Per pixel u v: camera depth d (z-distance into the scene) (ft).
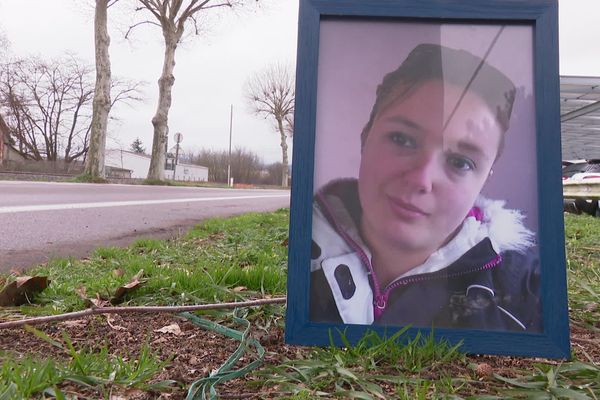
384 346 5.42
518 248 5.56
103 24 76.28
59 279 10.32
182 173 210.59
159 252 14.34
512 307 5.50
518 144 5.65
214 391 4.59
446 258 5.63
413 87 5.80
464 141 5.70
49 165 125.80
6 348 5.81
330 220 5.77
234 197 63.10
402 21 5.89
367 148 5.79
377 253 5.70
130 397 4.53
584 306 8.25
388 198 5.73
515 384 4.87
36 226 20.93
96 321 7.12
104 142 77.61
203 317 7.47
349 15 5.89
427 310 5.60
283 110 184.65
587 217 30.50
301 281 5.66
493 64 5.74
